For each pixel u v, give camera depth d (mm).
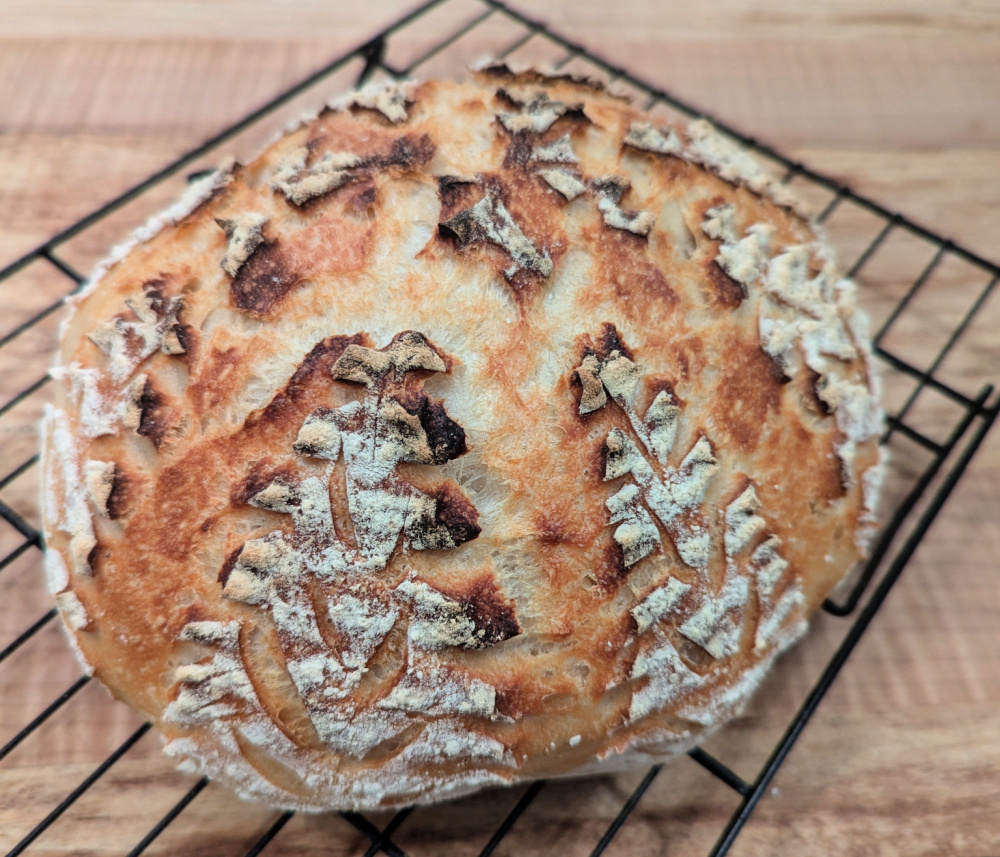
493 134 295
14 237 366
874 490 294
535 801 307
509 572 264
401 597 259
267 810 304
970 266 371
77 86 392
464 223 274
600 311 274
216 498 264
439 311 271
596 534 264
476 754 264
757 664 279
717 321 282
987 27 419
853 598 306
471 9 413
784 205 318
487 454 265
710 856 276
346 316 271
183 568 265
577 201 285
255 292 274
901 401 355
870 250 362
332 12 413
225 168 299
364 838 302
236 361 270
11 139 381
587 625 264
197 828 301
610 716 268
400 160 287
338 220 281
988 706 320
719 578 270
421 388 264
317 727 260
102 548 269
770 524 277
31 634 311
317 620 260
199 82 396
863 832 304
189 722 265
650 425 268
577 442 265
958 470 305
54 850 297
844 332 303
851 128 397
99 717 313
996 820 306
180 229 291
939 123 398
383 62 400
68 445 275
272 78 399
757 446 277
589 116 304
